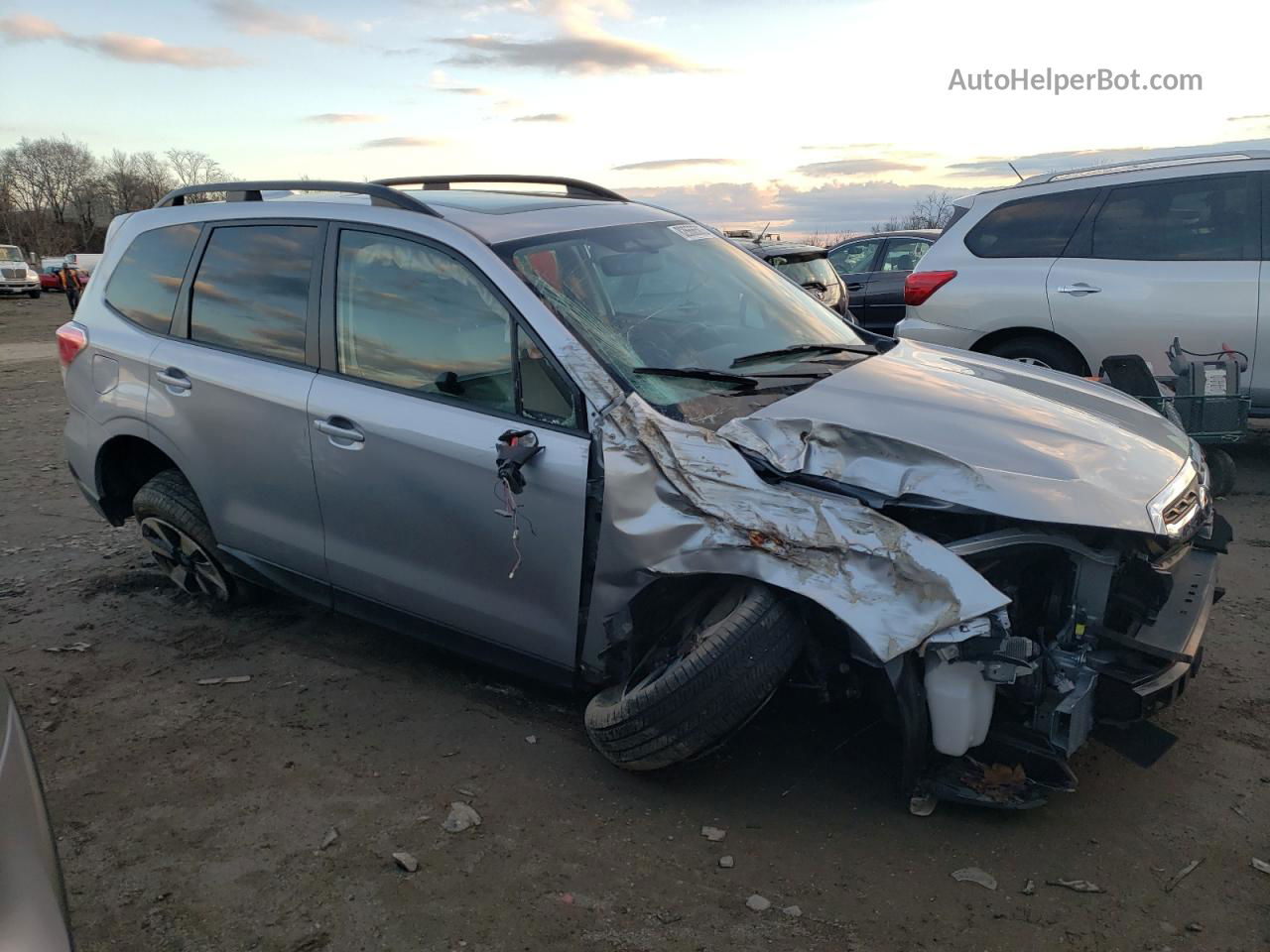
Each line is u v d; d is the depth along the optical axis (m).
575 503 3.04
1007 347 7.13
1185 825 2.88
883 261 12.51
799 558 2.70
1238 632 4.13
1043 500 2.66
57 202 110.81
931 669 2.66
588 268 3.53
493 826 2.99
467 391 3.35
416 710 3.73
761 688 2.76
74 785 3.29
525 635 3.32
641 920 2.57
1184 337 6.34
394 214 3.66
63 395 12.48
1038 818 2.94
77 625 4.63
